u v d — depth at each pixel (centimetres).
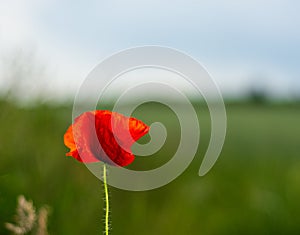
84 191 141
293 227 160
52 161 141
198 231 155
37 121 147
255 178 191
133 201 154
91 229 134
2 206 122
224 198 174
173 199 165
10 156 137
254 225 161
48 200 132
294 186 177
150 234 149
